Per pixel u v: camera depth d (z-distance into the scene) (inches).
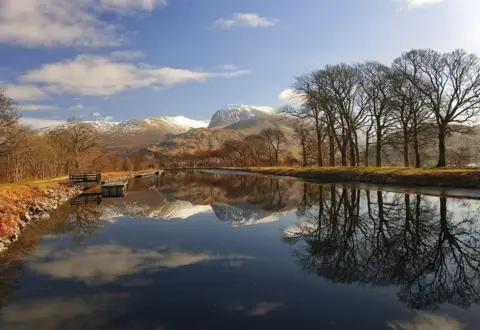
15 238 698.2
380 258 512.7
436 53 1600.6
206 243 631.2
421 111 1728.6
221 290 400.8
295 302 365.1
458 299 366.6
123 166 4667.8
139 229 778.8
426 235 634.2
